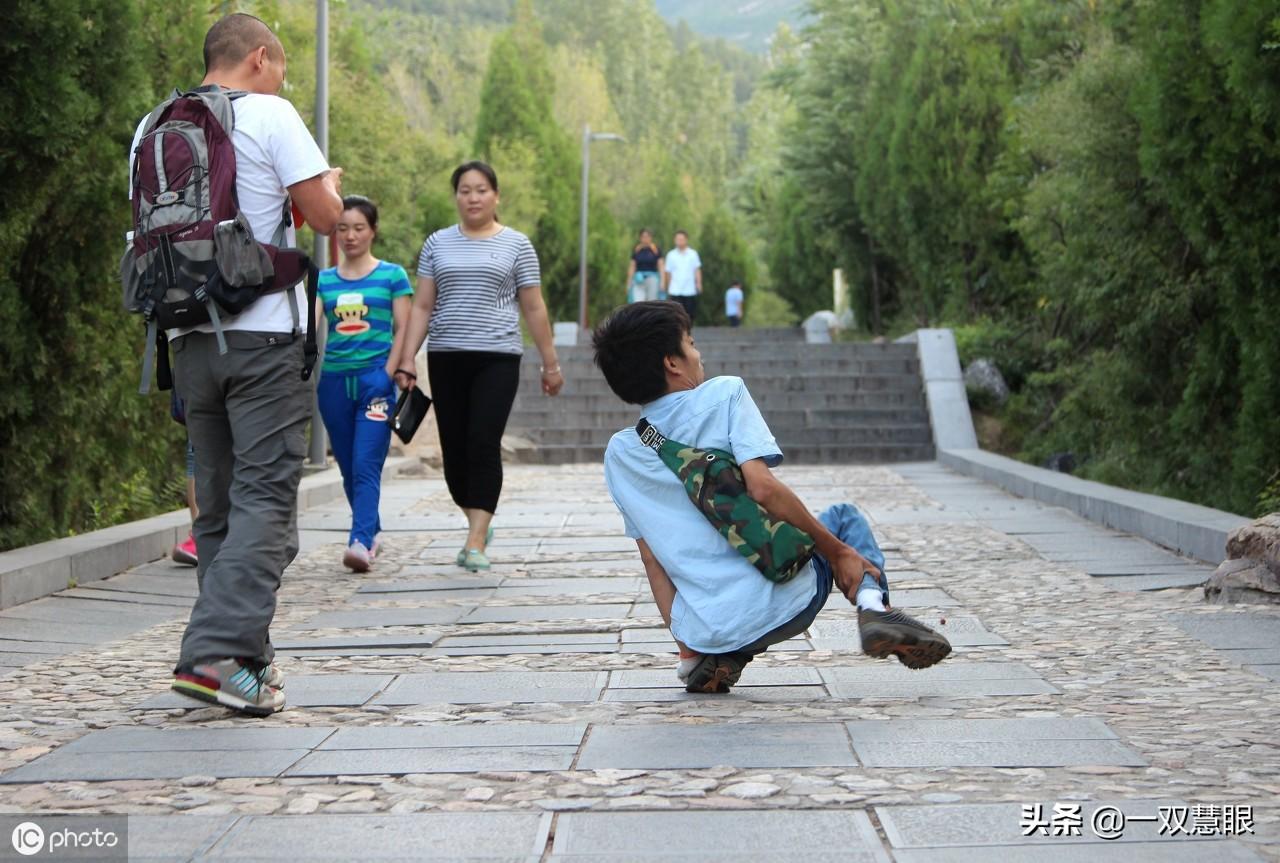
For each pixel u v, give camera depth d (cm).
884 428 1742
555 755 373
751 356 1986
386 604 680
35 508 846
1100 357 1350
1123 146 1227
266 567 426
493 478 782
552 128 4378
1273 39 873
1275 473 952
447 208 3206
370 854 294
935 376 1805
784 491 426
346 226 789
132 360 938
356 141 2225
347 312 787
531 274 783
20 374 804
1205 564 747
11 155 747
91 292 864
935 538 886
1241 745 371
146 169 435
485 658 538
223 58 461
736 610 430
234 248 426
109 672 519
